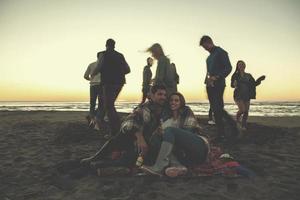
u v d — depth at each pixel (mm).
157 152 3969
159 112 4113
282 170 4145
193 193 3250
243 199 3098
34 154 5262
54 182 3701
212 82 5977
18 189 3529
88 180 3736
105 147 4195
